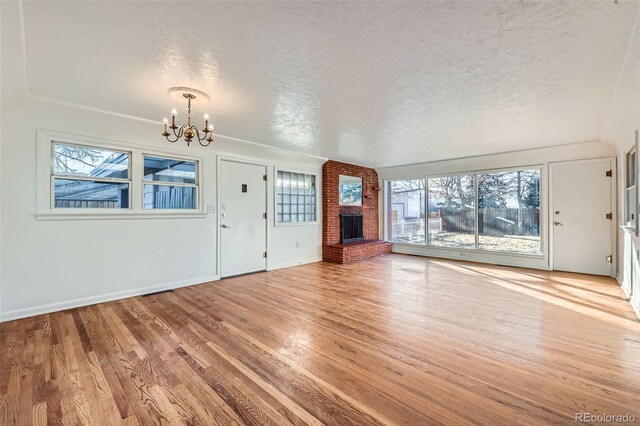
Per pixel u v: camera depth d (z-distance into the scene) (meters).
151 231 3.88
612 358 2.08
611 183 4.54
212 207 4.52
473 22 1.69
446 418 1.50
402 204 7.33
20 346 2.31
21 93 2.62
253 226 5.09
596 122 3.58
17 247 2.94
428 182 6.85
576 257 4.86
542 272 4.95
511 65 2.19
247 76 2.35
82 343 2.36
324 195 6.26
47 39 1.81
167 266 4.02
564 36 1.82
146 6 1.52
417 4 1.53
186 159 4.26
